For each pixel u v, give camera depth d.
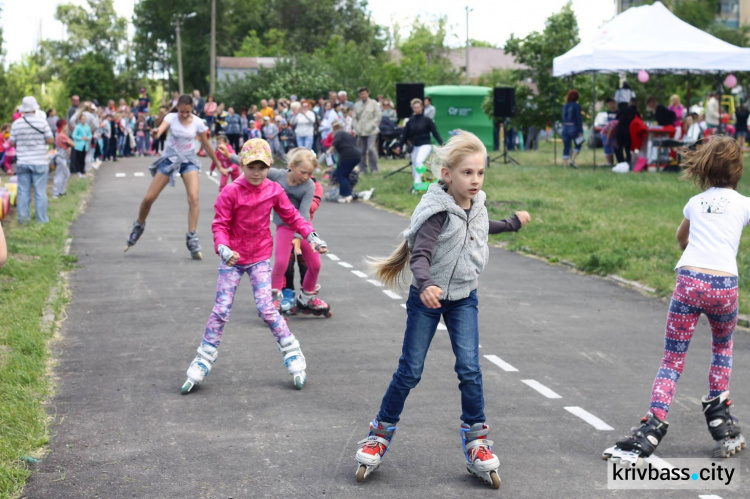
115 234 13.92
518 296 9.84
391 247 13.00
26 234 13.10
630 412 5.95
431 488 4.68
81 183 21.92
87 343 7.54
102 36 94.81
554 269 11.57
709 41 23.41
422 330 4.75
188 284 10.03
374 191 19.84
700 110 31.62
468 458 4.77
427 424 5.64
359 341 7.71
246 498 4.53
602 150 36.12
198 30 81.00
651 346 7.73
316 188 8.27
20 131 14.35
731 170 5.13
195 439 5.35
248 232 6.44
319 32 87.25
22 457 4.94
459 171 4.59
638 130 24.62
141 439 5.34
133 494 4.55
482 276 11.04
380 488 4.68
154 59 83.75
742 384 6.68
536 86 35.84
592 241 13.07
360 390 6.32
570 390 6.43
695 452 5.28
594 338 8.00
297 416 5.78
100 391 6.26
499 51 72.62
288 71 44.56
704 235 5.12
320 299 9.39
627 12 24.67
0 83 41.69
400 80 51.25
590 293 10.04
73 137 24.38
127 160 30.89
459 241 4.62
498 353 7.44
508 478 4.83
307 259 8.38
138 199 19.19
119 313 8.62
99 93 76.38
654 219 15.41
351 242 13.46
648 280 10.40
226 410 5.89
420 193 19.55
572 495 4.61
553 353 7.46
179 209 17.31
